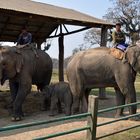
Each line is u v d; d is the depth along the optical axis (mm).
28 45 12688
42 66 13234
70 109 11891
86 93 12078
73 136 8773
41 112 12617
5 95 15648
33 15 13070
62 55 18547
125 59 10750
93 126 6723
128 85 10742
